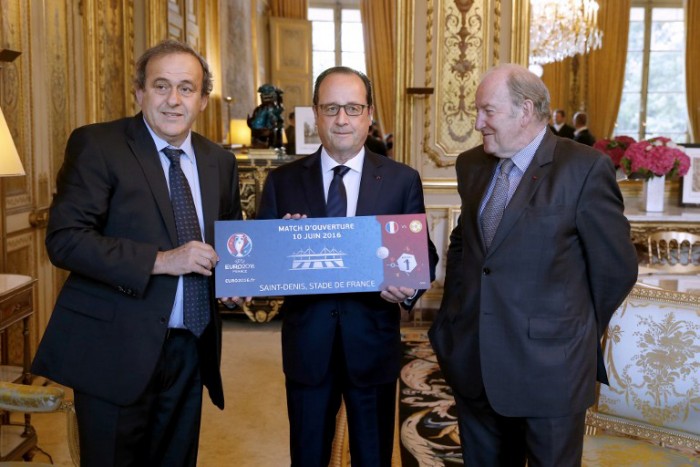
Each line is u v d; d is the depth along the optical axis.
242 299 2.00
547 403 1.78
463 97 5.32
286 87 12.96
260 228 1.89
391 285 1.92
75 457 1.87
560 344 1.80
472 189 1.99
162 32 5.70
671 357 2.27
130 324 1.79
